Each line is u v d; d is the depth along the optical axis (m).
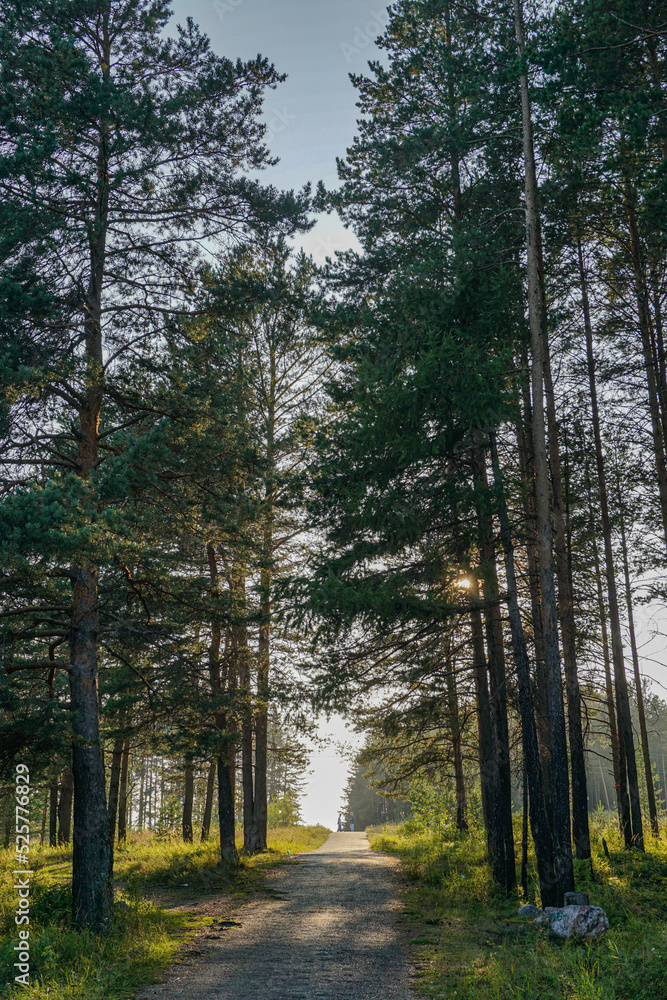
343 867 22.44
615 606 20.98
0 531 9.70
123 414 14.95
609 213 17.41
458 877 16.70
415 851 26.06
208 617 17.56
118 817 32.91
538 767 13.66
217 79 13.54
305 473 15.85
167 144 13.29
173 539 16.19
